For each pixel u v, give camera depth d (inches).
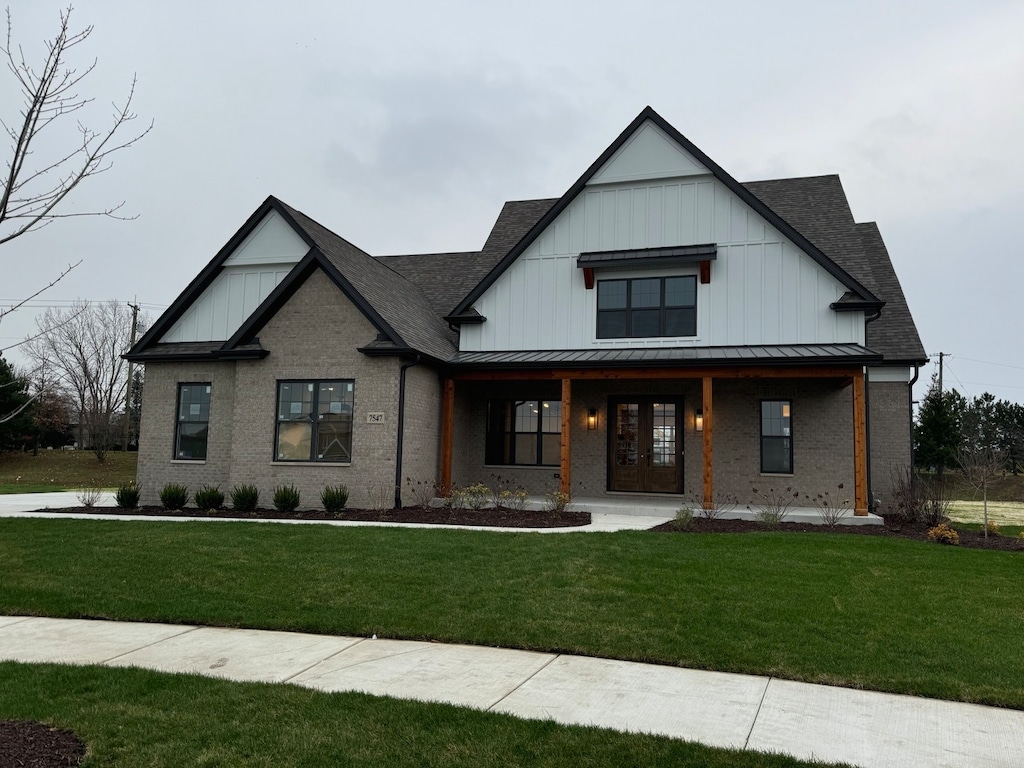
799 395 632.4
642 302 658.8
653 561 365.1
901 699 202.4
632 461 677.3
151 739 166.7
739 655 234.4
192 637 264.4
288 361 619.5
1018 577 344.2
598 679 216.1
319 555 382.0
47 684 206.5
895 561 374.9
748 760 158.2
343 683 210.7
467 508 589.6
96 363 1683.1
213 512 579.8
